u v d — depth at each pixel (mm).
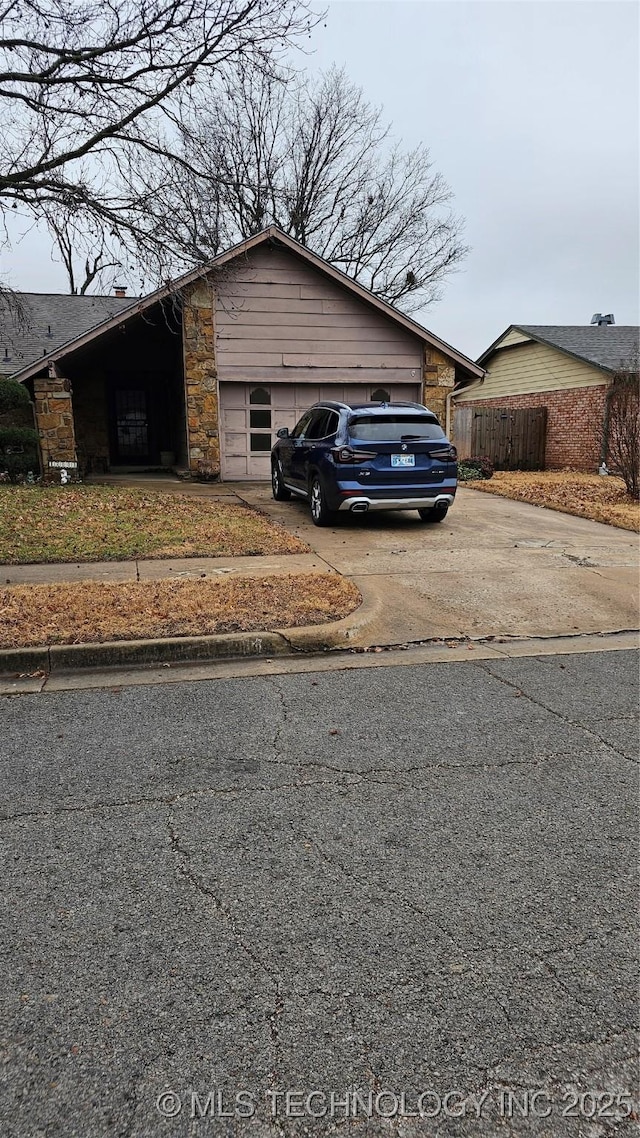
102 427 17734
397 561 7789
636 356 17516
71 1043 1887
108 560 7613
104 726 3967
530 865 2715
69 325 17156
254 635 5234
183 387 15164
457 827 2965
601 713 4184
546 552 8383
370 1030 1942
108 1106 1712
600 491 13742
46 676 4801
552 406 21234
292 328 14281
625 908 2471
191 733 3873
